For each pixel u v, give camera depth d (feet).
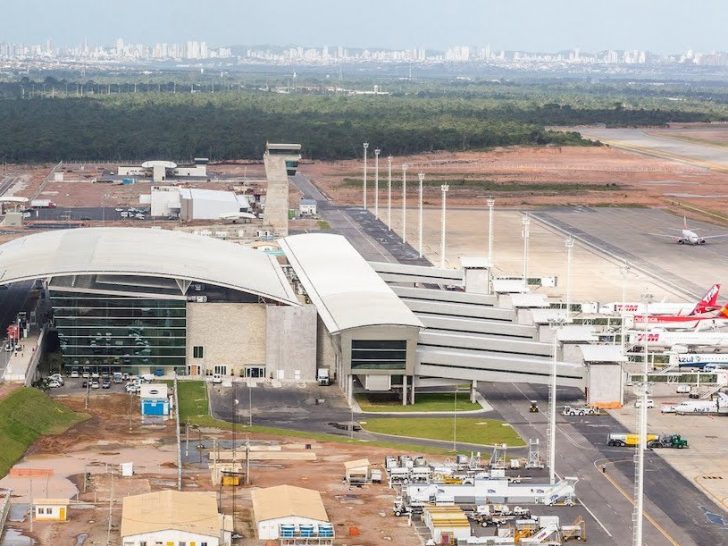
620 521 631.97
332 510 632.79
